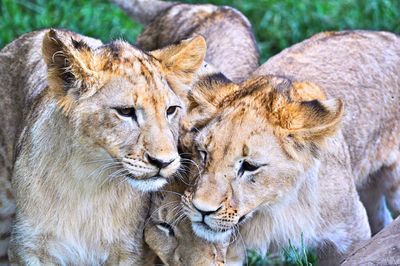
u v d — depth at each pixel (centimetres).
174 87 1065
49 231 1085
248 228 1138
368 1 1788
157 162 1000
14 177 1106
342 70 1266
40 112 1094
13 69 1248
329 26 1780
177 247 1082
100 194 1070
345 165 1162
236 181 1039
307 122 1058
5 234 1245
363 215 1181
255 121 1048
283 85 1102
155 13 1586
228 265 1138
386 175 1331
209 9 1531
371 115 1266
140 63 1027
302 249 1130
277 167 1052
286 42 1770
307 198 1114
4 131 1221
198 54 1074
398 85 1320
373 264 1036
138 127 1008
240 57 1403
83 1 1802
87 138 1024
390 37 1359
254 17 1820
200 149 1052
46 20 1744
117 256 1112
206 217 1032
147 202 1106
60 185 1067
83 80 1012
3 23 1733
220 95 1093
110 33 1727
